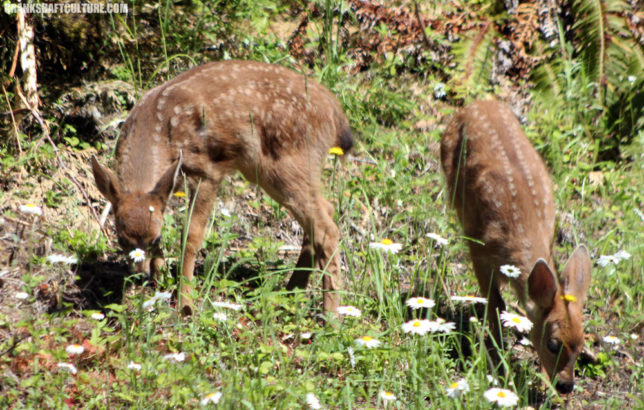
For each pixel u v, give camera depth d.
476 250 10.14
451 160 11.05
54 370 7.80
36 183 11.32
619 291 10.89
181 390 7.21
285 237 11.86
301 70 14.09
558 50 15.04
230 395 6.96
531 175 10.08
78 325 8.87
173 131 9.72
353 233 11.62
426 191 12.25
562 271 9.38
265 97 10.08
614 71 14.30
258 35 14.00
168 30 13.44
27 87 11.87
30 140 11.98
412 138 13.62
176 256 10.12
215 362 8.12
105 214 11.06
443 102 14.91
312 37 14.86
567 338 8.79
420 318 9.30
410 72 15.39
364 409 7.82
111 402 7.54
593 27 14.37
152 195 9.30
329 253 10.06
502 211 9.85
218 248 11.03
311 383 7.62
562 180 12.96
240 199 12.27
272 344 8.63
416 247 11.27
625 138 14.35
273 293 8.77
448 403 7.59
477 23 14.93
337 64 13.98
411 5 15.34
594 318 10.41
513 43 15.20
